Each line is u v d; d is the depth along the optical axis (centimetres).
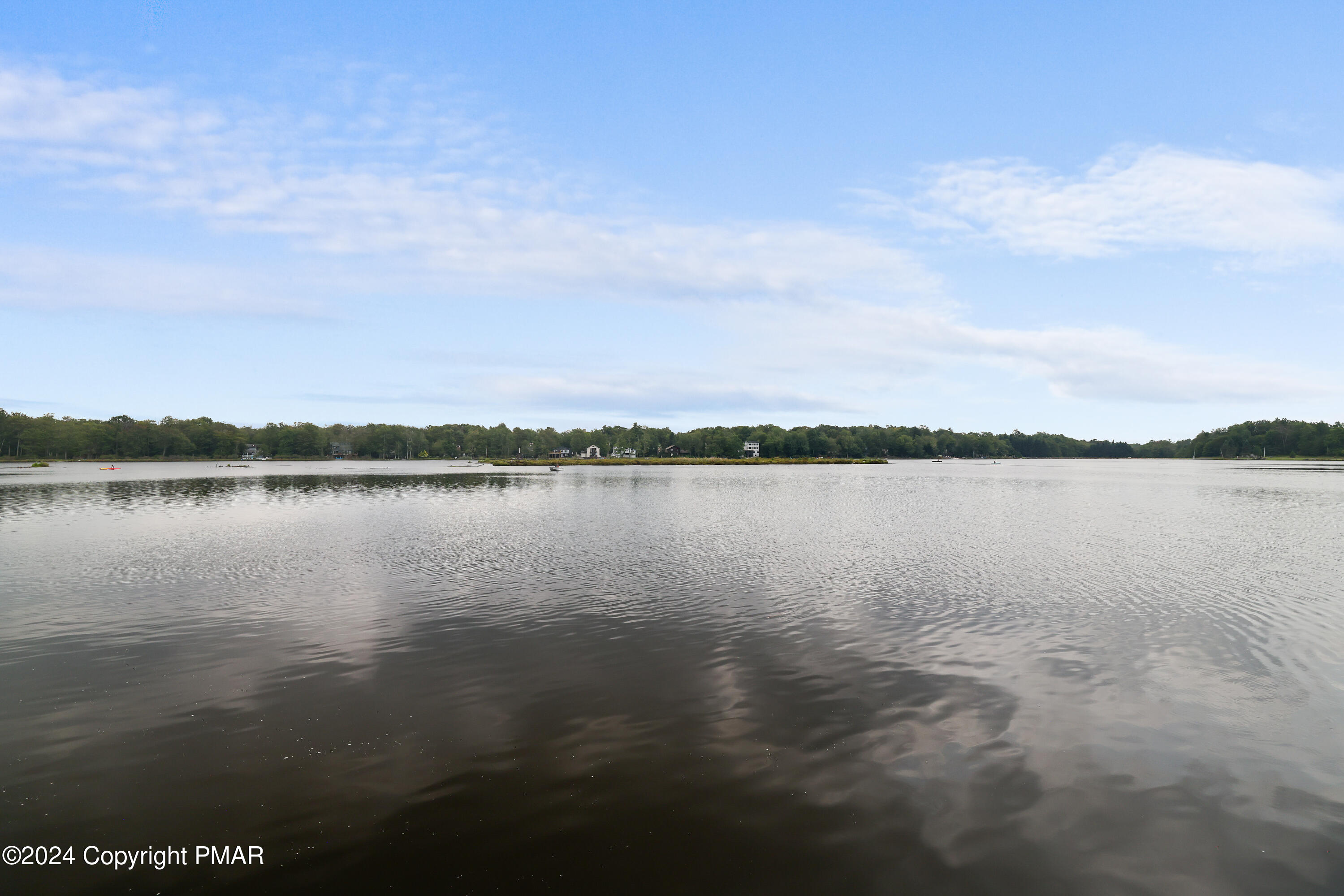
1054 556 2575
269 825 755
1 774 869
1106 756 902
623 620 1616
